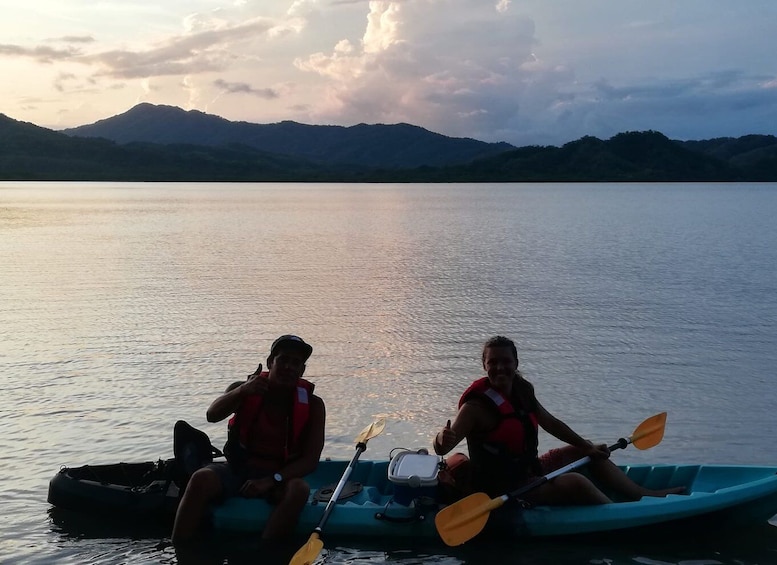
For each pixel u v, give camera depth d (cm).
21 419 909
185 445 675
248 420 651
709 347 1256
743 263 2358
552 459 688
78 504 676
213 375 1091
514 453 634
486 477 640
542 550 625
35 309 1580
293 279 2016
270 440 653
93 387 1033
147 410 943
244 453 654
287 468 641
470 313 1537
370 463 720
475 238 3334
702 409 957
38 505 698
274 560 613
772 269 2202
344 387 1041
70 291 1816
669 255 2611
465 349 1242
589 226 4131
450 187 15588
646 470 705
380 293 1783
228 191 11294
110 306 1614
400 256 2586
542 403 980
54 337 1320
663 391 1027
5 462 789
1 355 1198
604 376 1095
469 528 600
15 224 4091
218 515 638
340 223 4306
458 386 1046
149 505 662
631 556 616
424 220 4644
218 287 1877
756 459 809
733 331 1372
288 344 632
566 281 1973
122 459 799
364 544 632
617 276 2062
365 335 1339
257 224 4200
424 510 643
